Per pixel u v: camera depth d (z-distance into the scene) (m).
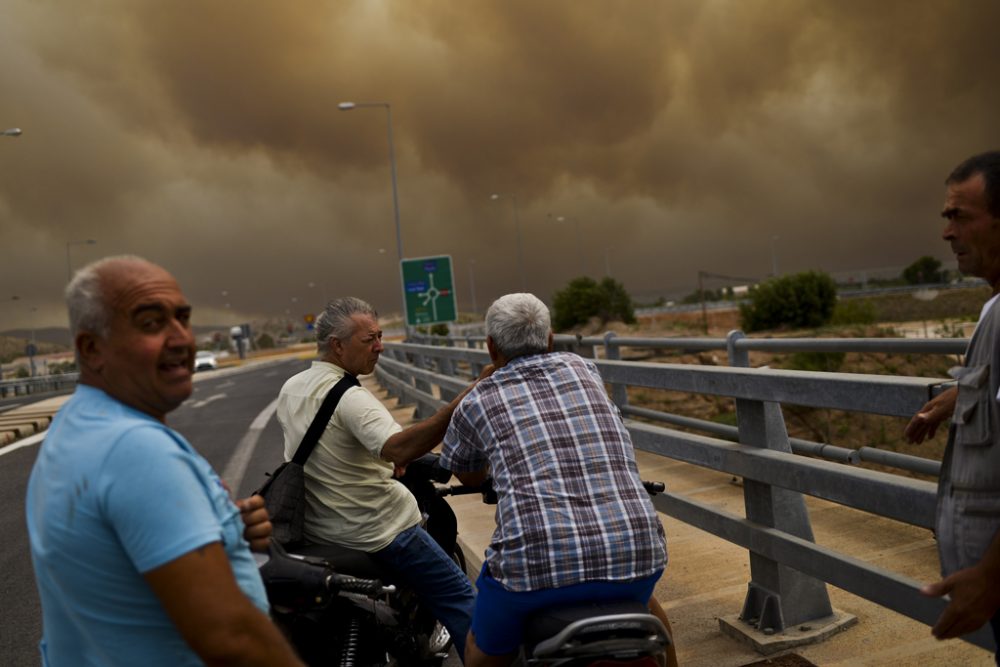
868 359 19.03
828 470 3.23
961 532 2.02
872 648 3.51
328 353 3.37
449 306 37.59
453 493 3.57
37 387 46.81
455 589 3.41
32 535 1.61
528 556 2.49
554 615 2.39
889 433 16.05
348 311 3.34
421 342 22.25
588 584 2.47
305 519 3.30
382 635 3.22
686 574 4.84
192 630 1.49
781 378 3.47
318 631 3.06
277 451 11.13
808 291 41.41
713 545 5.37
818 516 5.64
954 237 2.12
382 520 3.28
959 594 1.90
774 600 3.73
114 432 1.54
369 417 3.19
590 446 2.64
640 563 2.50
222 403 21.09
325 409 3.24
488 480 3.42
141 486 1.50
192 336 1.72
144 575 1.49
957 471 2.04
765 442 3.77
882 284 112.25
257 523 1.88
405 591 3.42
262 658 1.53
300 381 3.34
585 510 2.53
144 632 1.54
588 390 2.78
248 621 1.52
